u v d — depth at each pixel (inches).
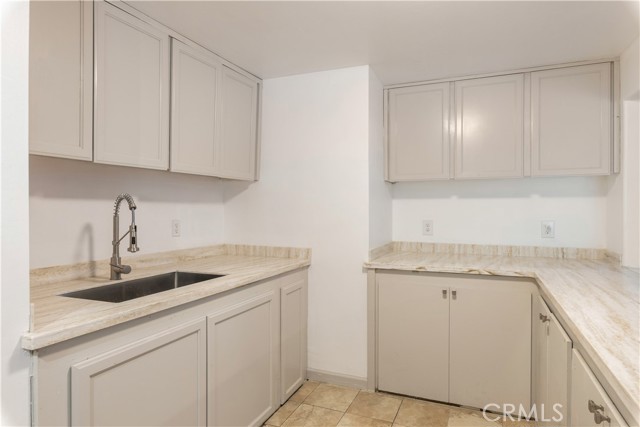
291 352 93.2
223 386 68.3
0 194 37.1
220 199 110.2
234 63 94.4
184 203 96.6
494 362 86.2
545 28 75.1
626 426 32.0
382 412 86.5
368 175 95.9
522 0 65.0
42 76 54.5
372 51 86.7
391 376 94.9
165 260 90.2
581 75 91.9
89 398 44.3
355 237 97.1
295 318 95.2
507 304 84.9
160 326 54.8
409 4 66.8
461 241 113.3
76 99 59.1
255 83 103.5
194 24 74.4
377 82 103.9
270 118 105.9
